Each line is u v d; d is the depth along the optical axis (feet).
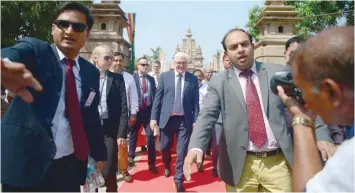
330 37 3.13
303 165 3.64
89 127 7.84
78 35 7.18
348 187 2.76
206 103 8.63
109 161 12.85
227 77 8.80
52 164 6.87
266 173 8.43
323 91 3.18
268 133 8.43
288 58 10.80
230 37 8.75
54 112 6.70
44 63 6.63
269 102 8.38
